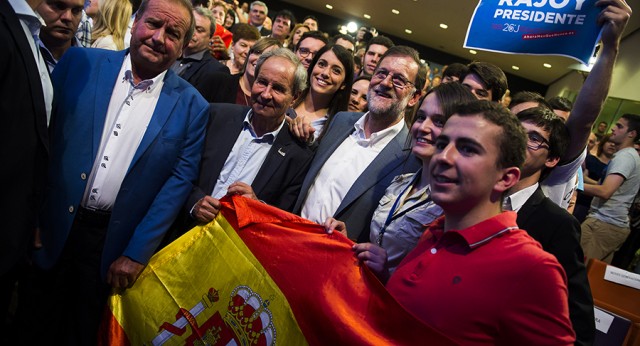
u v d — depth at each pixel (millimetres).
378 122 2434
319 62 3080
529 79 15391
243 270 2004
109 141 2145
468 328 1348
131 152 2180
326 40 3816
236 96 3656
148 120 2215
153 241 2166
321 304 1781
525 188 2008
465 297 1362
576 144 2191
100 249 2215
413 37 15164
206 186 2369
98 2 3631
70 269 2227
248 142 2432
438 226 1620
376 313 1601
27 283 2201
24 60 1688
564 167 2250
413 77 2393
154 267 2148
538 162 1980
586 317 1777
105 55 2223
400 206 2061
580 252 1888
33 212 1869
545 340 1263
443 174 1438
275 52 2375
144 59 2111
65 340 2271
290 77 2322
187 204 2291
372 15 14141
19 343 2227
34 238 2121
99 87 2150
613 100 8992
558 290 1289
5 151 1683
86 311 2230
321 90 3064
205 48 3922
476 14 2293
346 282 1781
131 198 2170
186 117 2277
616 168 4863
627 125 5375
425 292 1451
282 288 1897
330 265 1849
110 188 2160
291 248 1941
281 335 1854
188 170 2291
